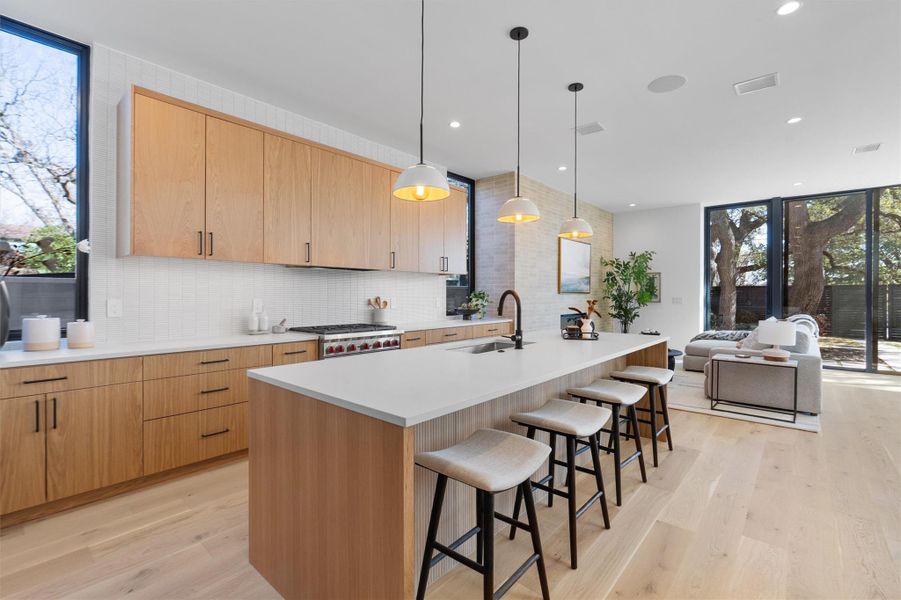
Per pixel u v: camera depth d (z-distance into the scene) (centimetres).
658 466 282
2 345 230
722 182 579
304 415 150
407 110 360
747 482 257
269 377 167
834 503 230
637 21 240
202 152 283
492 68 293
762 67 287
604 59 280
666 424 312
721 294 723
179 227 272
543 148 452
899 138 412
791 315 653
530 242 580
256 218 311
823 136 408
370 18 240
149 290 289
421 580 145
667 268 750
